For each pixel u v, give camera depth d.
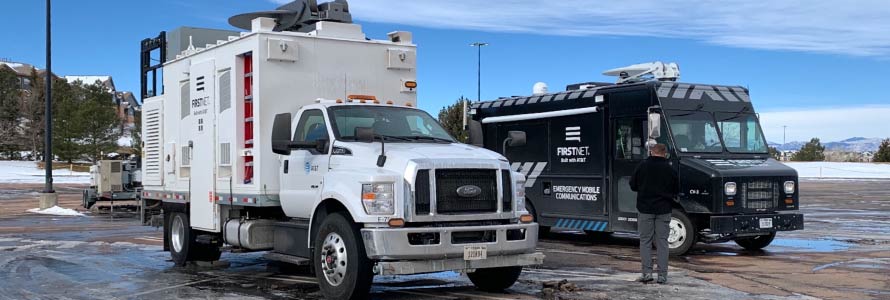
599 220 14.22
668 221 9.55
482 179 8.23
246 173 9.94
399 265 7.65
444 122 36.72
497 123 16.53
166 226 12.16
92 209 26.39
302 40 9.87
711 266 11.28
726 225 12.14
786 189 12.79
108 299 8.86
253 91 9.66
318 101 9.63
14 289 9.55
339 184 8.22
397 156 8.09
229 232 10.21
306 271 11.04
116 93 101.50
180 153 11.61
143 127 12.96
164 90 12.23
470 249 7.96
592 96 14.30
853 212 23.03
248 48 9.73
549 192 15.32
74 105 65.12
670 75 14.52
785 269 10.91
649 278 9.62
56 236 16.66
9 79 77.12
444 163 8.00
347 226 8.04
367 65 10.41
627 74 15.28
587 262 11.83
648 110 12.80
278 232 9.58
